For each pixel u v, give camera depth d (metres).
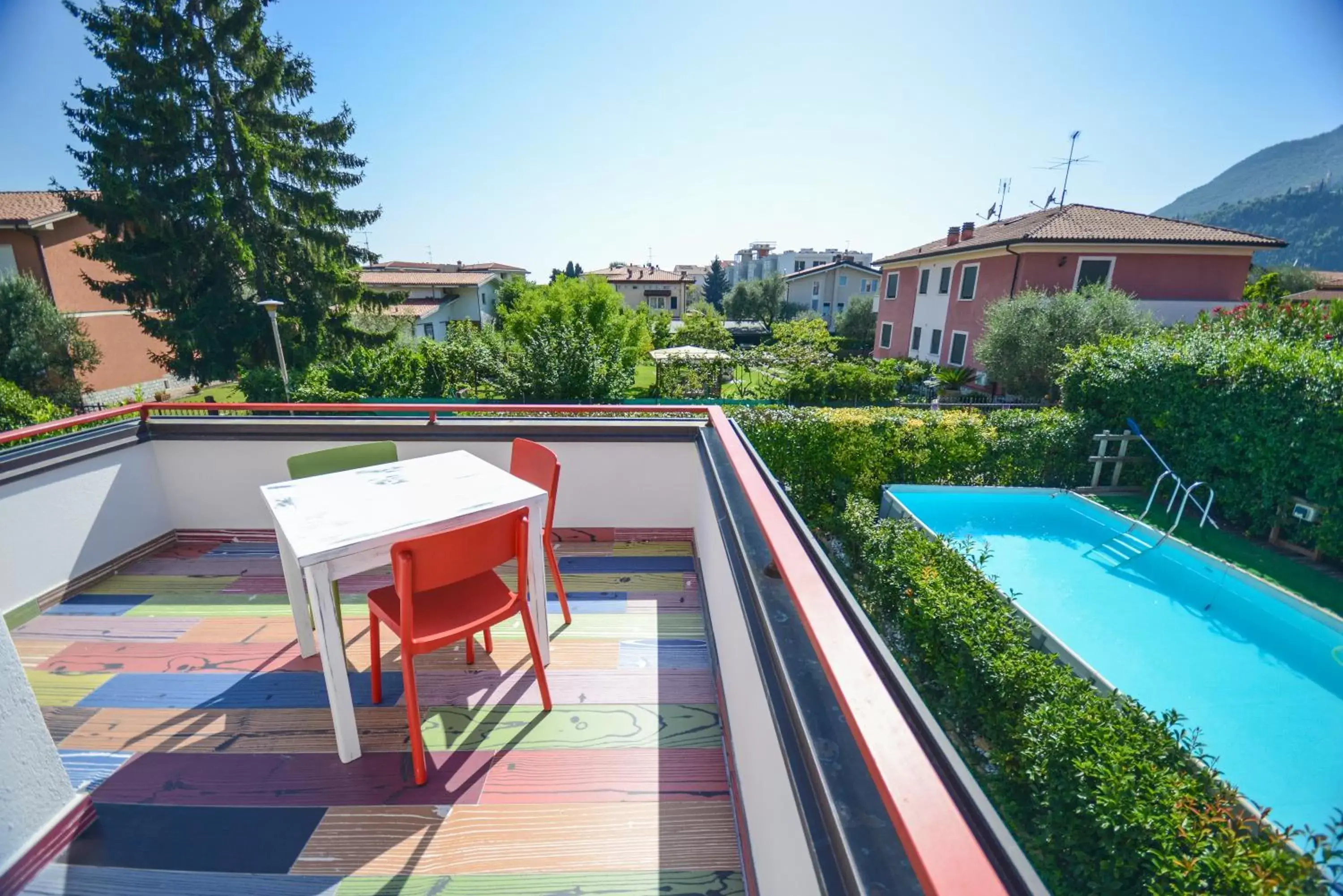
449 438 3.41
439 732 2.02
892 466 7.15
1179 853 1.86
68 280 16.33
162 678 2.29
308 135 16.20
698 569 3.23
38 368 13.77
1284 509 5.72
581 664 2.41
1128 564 5.91
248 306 15.53
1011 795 2.77
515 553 1.95
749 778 1.47
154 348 18.84
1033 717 2.61
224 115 14.89
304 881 1.49
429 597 2.07
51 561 2.78
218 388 20.00
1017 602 5.26
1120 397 7.35
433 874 1.52
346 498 2.17
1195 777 2.21
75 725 2.03
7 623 2.59
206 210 14.25
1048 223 16.00
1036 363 12.36
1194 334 7.56
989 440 7.19
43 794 1.53
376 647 2.12
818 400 13.17
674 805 1.73
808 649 1.13
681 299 48.25
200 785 1.79
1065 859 2.29
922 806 0.59
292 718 2.08
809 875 0.84
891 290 23.28
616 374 14.60
